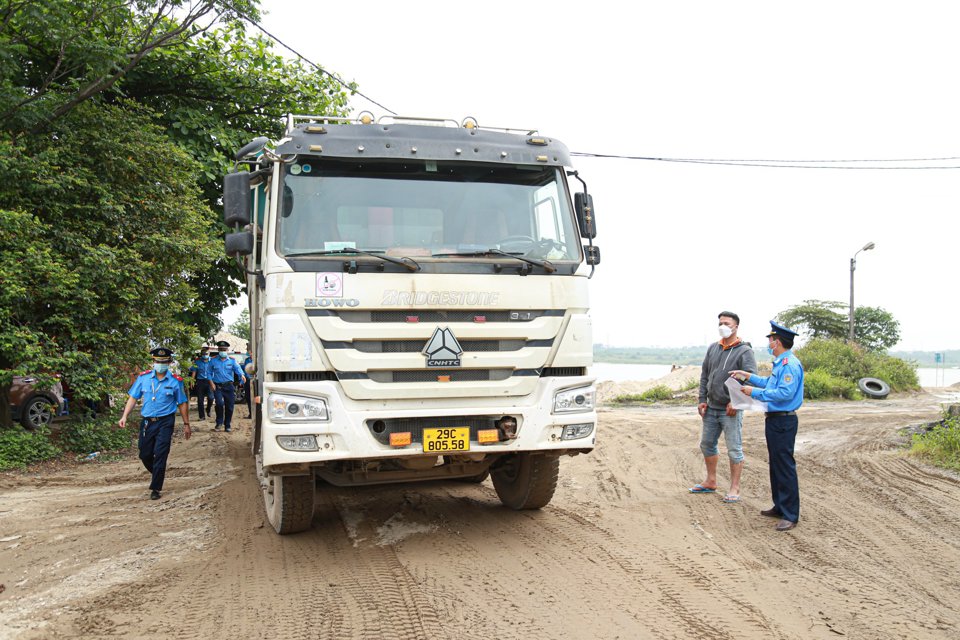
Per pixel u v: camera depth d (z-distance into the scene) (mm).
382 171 6199
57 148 12211
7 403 12773
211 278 17938
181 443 13898
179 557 6141
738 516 7320
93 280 12047
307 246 5855
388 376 5762
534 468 7113
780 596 5016
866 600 4945
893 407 21688
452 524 7016
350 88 19391
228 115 18188
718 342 8375
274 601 5000
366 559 5934
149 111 14688
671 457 11180
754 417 16594
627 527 6895
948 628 4477
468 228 6250
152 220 13445
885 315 48375
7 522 7633
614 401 25219
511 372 6039
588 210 6652
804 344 33500
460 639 4332
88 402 13898
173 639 4410
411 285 5781
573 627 4492
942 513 7355
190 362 14781
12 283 10844
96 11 12227
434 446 5770
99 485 9844
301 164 6023
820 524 6973
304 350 5605
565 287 6234
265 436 5633
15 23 12938
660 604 4871
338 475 6422
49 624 4680
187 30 14992
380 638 4367
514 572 5543
